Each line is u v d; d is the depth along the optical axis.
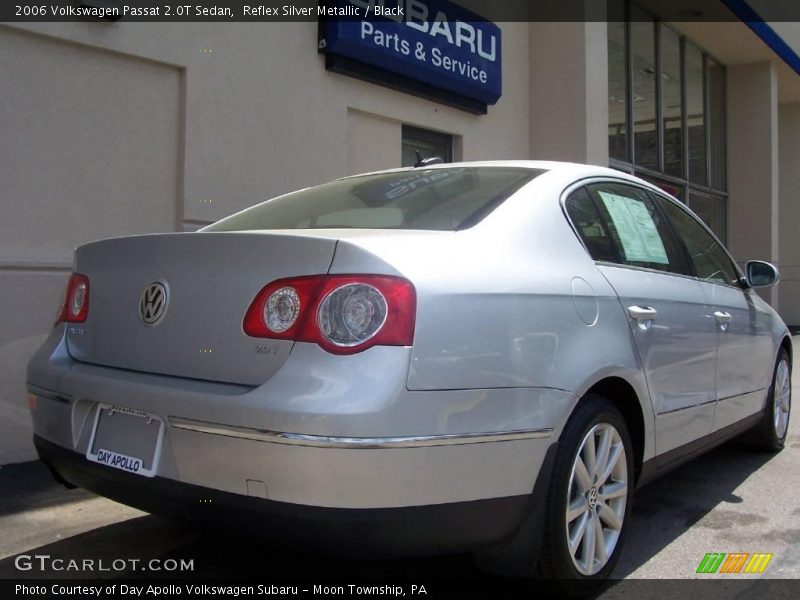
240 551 3.38
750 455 5.25
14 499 4.02
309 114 6.50
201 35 5.62
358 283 2.29
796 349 11.93
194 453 2.37
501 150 9.09
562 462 2.69
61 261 4.84
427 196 3.16
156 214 5.42
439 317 2.35
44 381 2.90
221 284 2.49
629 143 11.88
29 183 4.73
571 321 2.81
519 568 2.64
